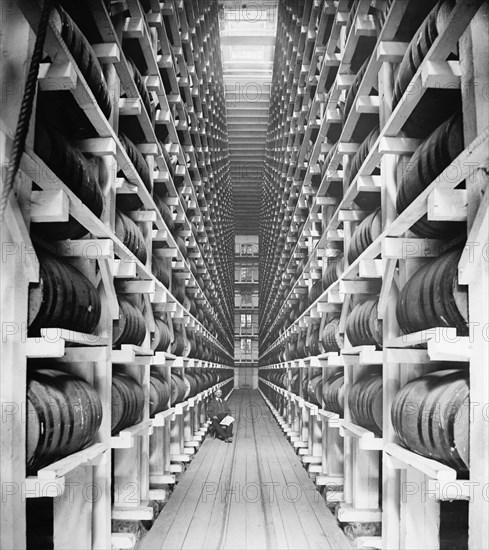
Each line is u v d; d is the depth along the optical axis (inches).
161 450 262.5
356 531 197.5
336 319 270.4
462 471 121.3
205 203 466.3
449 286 117.4
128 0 182.9
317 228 344.2
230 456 386.3
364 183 183.2
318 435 323.0
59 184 116.5
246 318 1386.6
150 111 212.5
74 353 155.4
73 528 151.6
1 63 108.0
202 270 473.4
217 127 565.3
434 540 144.8
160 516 230.5
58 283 123.7
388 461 151.8
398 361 152.6
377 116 220.2
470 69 111.0
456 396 113.2
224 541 199.3
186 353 341.1
